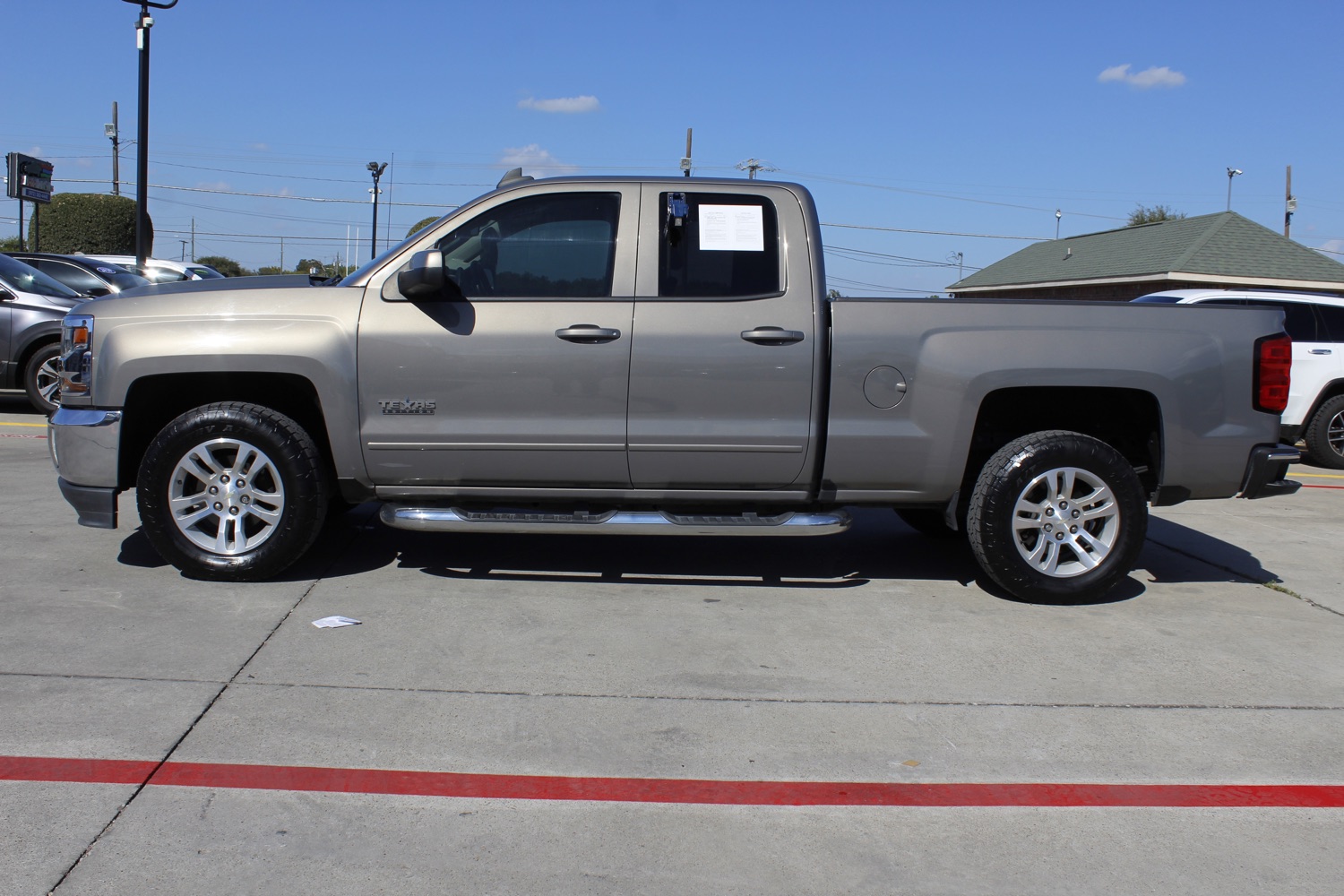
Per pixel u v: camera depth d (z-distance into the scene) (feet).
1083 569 16.74
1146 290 92.22
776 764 11.09
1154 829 10.02
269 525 16.51
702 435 16.12
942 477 16.46
